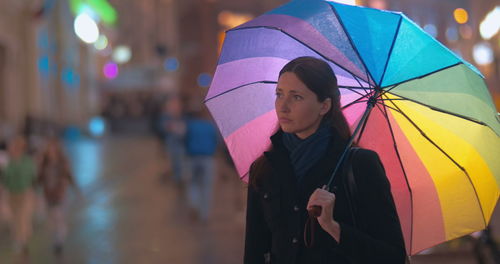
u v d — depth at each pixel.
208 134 11.37
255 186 2.55
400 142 2.62
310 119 2.40
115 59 56.28
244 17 67.00
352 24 2.34
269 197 2.49
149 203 13.88
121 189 16.62
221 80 2.68
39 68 27.56
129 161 24.31
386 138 2.64
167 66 60.09
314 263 2.38
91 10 42.09
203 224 11.03
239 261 8.04
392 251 2.29
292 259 2.40
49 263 8.15
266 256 2.59
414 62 2.33
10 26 23.88
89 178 18.33
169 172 18.41
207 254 8.48
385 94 2.52
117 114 53.53
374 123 2.64
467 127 2.49
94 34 34.94
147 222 11.30
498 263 5.44
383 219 2.32
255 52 2.64
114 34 52.94
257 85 2.71
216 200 14.35
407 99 2.39
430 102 2.39
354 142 2.60
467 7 29.06
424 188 2.63
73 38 38.91
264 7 67.31
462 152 2.55
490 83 22.52
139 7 58.31
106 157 26.02
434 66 2.29
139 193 15.73
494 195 2.59
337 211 2.36
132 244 9.27
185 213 12.36
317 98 2.39
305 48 2.58
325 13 2.38
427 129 2.56
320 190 2.28
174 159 17.55
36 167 9.46
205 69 66.56
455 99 2.42
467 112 2.41
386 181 2.38
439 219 2.63
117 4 53.78
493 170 2.54
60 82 35.19
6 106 23.22
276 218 2.46
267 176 2.53
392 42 2.29
